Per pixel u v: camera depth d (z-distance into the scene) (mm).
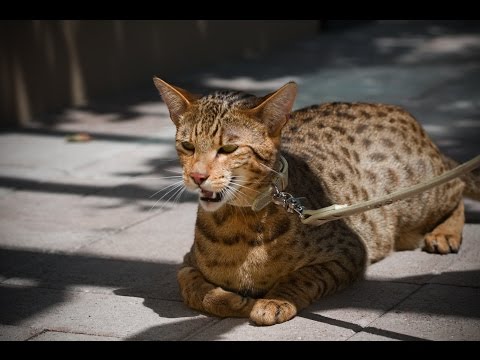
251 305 1332
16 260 1552
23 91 2240
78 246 1594
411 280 1432
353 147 1511
